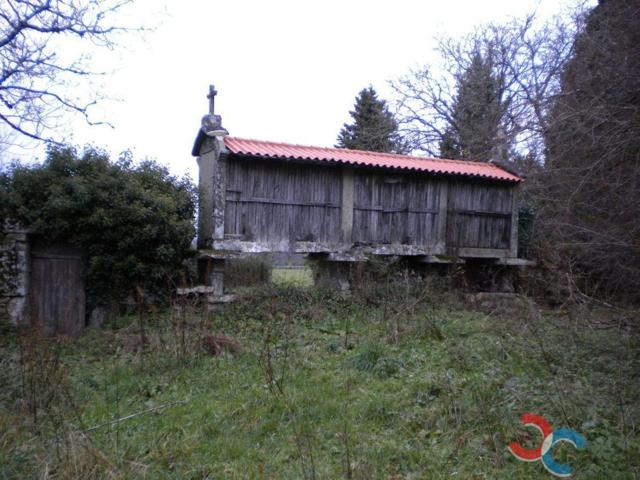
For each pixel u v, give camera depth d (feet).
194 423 16.90
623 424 14.28
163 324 29.35
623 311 19.08
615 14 25.41
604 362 19.56
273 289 35.50
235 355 24.21
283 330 28.27
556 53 63.00
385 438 15.20
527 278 36.50
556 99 32.50
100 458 13.35
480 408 16.03
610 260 21.04
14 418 16.87
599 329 21.35
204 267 35.24
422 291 34.47
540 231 33.42
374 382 19.72
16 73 34.50
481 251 41.83
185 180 35.70
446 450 14.15
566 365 19.89
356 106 108.68
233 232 34.27
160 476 13.48
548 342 22.39
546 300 32.24
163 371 22.57
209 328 28.43
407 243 39.52
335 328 30.09
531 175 41.57
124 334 28.84
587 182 22.68
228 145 34.12
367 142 85.46
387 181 39.01
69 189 32.19
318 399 18.15
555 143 28.91
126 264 32.27
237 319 31.96
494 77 75.31
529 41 74.08
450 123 78.95
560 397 15.98
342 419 16.58
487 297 38.83
